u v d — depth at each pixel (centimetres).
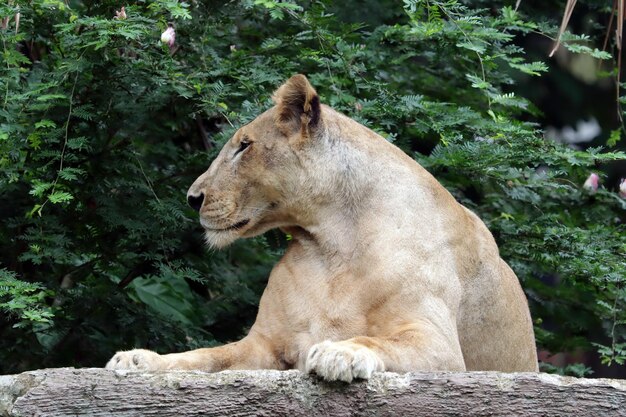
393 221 981
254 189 1017
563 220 1402
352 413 803
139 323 1309
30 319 1072
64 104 1193
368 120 1267
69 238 1243
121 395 796
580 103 2244
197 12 1305
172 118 1316
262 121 1027
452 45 1296
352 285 967
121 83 1245
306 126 1002
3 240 1267
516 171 1295
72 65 1180
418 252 972
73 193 1252
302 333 978
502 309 1052
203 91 1236
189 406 794
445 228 1004
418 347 902
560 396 794
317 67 1390
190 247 1355
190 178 1346
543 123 2270
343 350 814
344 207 997
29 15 1234
